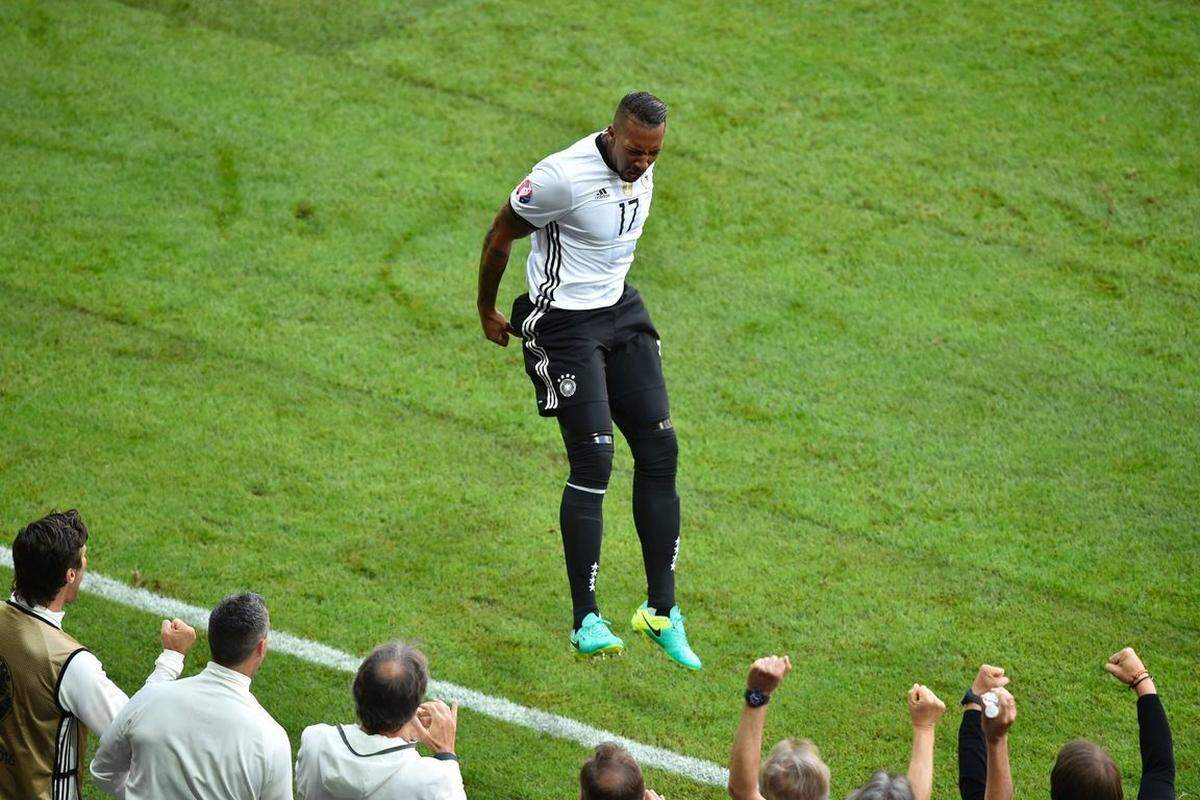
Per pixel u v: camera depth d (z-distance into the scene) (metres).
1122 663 19.62
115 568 27.88
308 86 43.22
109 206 38.31
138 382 32.97
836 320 36.12
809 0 47.44
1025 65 44.84
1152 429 33.19
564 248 20.48
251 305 35.50
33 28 44.81
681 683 26.34
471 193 39.53
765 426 32.88
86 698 17.64
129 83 42.81
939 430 33.00
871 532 30.16
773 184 40.34
